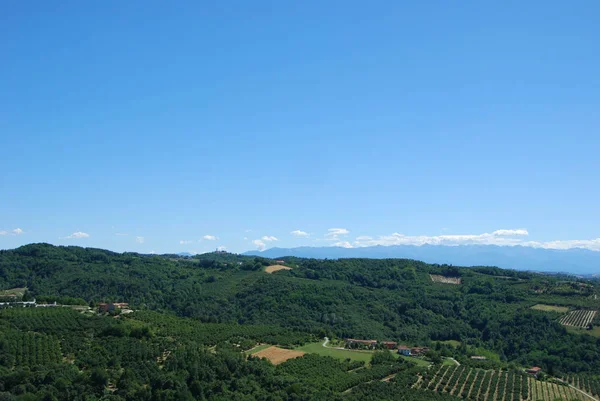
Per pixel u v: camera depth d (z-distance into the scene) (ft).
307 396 443.73
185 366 456.04
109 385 427.33
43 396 387.14
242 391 449.89
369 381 519.19
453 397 492.95
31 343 492.54
